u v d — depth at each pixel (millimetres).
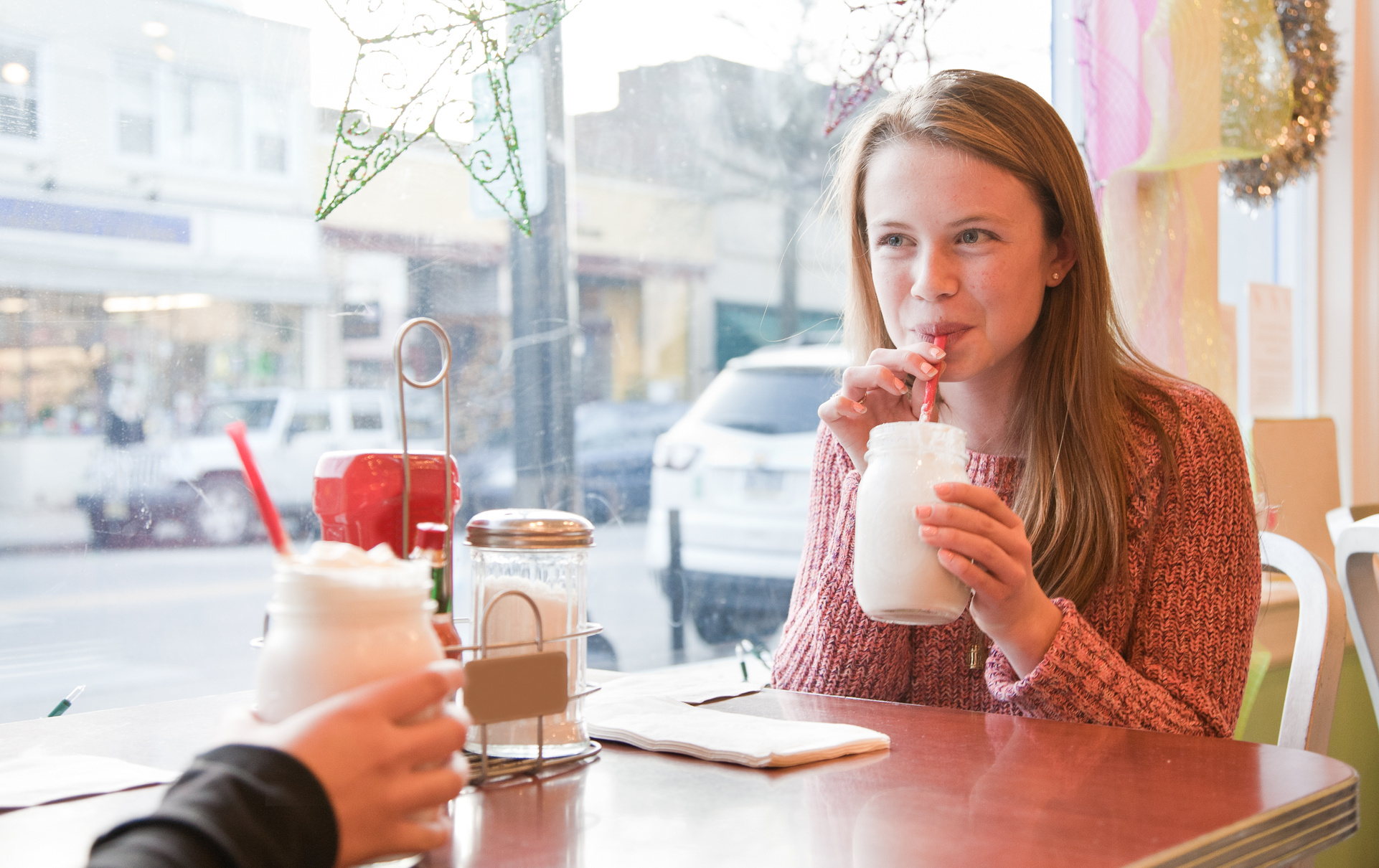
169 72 1571
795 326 3082
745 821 639
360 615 583
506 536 773
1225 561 1196
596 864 565
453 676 565
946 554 895
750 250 2877
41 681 1481
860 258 1380
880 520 920
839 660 1265
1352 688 2533
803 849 585
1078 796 687
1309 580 1361
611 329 2564
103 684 1535
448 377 774
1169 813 646
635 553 2791
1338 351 3186
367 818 521
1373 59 3135
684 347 2830
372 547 779
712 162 2629
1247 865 624
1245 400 2926
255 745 523
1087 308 1229
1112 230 2145
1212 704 1089
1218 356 2266
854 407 1194
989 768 764
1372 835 2604
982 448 1386
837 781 727
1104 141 2113
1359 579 1533
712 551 2963
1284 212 3203
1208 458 1225
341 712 534
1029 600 978
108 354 1537
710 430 3004
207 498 1643
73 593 1515
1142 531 1225
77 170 1495
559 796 697
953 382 1329
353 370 1822
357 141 1684
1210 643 1163
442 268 1956
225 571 1665
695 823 636
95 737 893
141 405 1572
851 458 1279
